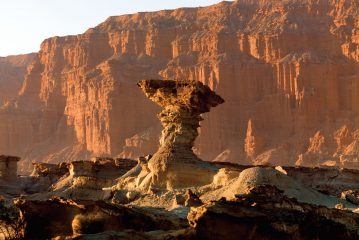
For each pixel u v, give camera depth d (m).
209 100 88.19
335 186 101.19
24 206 61.75
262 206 52.91
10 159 114.69
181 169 82.25
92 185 85.62
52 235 60.38
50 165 129.00
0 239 61.81
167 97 87.44
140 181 83.81
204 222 50.53
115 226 58.91
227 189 71.69
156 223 59.97
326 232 52.47
